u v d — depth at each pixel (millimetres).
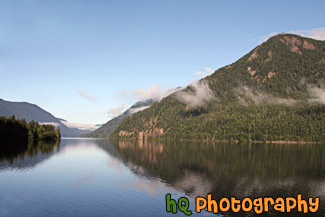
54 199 41781
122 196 44156
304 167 78188
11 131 165875
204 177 61875
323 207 40531
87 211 36500
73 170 69938
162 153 127312
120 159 99250
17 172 65062
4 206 38094
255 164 84625
